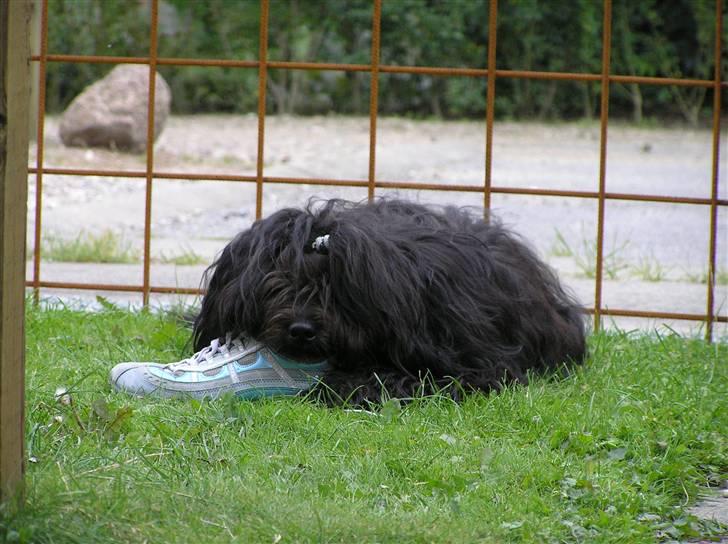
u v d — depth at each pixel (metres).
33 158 21.09
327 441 5.73
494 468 5.43
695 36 34.25
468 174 21.59
